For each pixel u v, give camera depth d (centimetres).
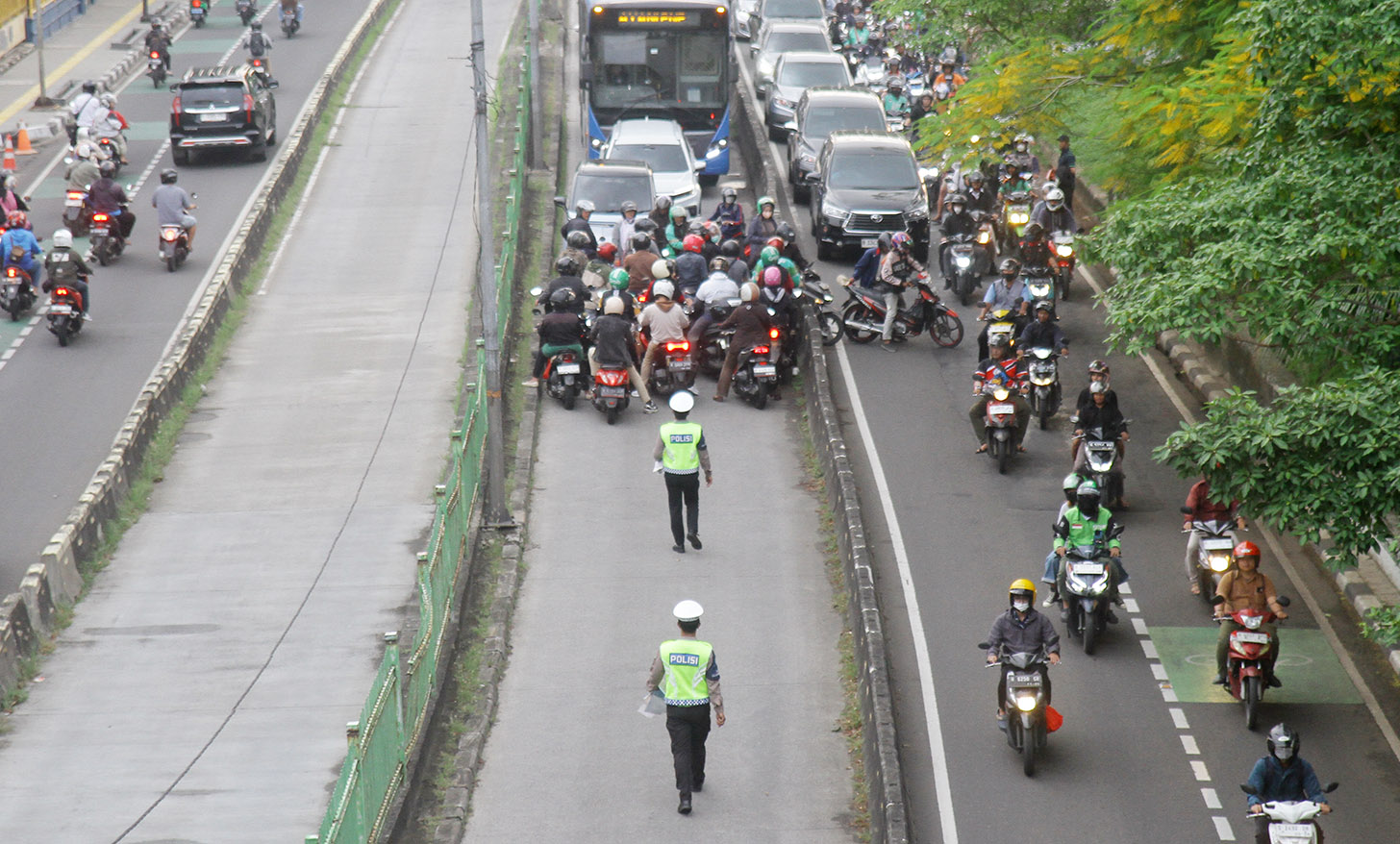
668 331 6425
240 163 10519
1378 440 3538
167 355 6912
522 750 3978
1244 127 4694
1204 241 4441
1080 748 3959
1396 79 3866
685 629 3666
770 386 6450
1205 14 5906
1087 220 8769
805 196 9606
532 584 4925
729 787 3803
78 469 5709
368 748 3153
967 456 5884
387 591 4841
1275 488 3650
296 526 5334
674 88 9950
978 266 8031
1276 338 4250
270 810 3603
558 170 10469
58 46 14788
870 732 3812
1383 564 4816
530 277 8031
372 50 14775
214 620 4656
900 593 4809
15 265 7438
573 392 6391
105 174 8719
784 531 5306
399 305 7862
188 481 5725
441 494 4519
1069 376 6688
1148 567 4975
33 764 3828
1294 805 3244
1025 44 7275
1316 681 4309
